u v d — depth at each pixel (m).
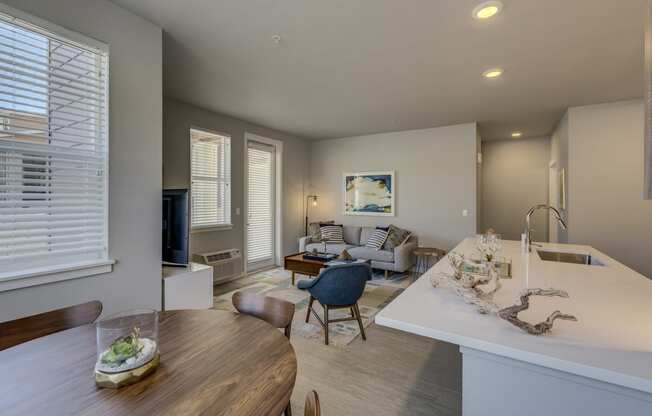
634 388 0.78
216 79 3.26
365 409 1.80
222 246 4.64
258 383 0.93
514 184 6.30
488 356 1.02
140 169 2.20
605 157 3.99
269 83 3.38
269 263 5.67
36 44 1.74
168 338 1.24
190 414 0.79
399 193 5.65
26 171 1.75
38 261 1.77
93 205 1.99
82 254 1.95
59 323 1.43
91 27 1.93
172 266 2.81
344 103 4.03
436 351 2.47
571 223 4.14
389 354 2.43
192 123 4.16
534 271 1.96
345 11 2.11
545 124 5.09
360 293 2.69
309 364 2.28
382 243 5.00
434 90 3.56
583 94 3.66
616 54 2.68
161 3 2.04
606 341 0.97
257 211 5.38
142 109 2.20
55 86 1.83
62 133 1.85
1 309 1.61
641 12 2.08
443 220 5.24
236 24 2.27
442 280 1.53
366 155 6.00
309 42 2.52
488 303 1.19
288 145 5.99
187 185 4.09
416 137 5.48
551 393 0.93
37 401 0.83
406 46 2.57
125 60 2.10
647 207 3.83
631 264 3.88
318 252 4.94
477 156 5.16
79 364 1.03
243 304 1.68
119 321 1.02
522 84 3.36
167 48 2.62
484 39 2.46
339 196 6.31
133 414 0.79
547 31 2.33
